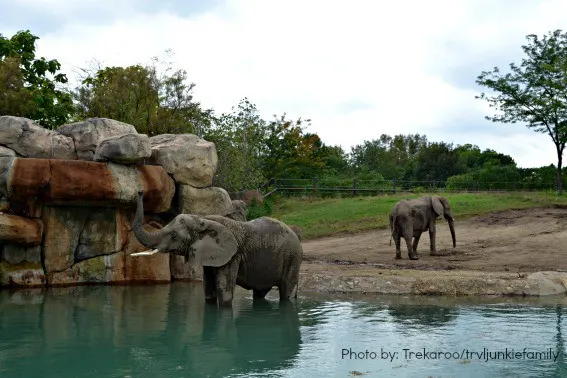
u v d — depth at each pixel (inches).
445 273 634.2
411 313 475.5
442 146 2411.4
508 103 1558.8
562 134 1496.1
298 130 1909.4
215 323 436.5
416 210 811.4
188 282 688.4
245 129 1535.4
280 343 376.8
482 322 437.4
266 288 535.2
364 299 550.3
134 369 318.7
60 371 313.7
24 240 608.7
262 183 1562.5
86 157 678.5
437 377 307.3
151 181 655.1
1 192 610.2
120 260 660.7
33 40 1245.1
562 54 1515.7
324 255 858.1
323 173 2000.5
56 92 1241.4
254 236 516.4
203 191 717.3
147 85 1251.2
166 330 411.8
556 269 674.2
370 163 2664.9
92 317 456.1
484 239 955.3
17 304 513.3
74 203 629.0
